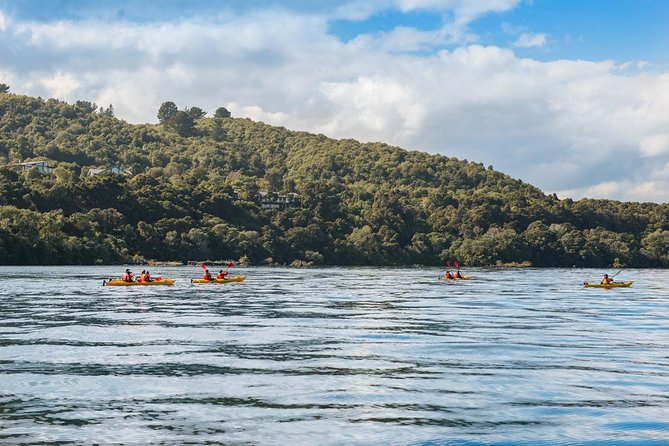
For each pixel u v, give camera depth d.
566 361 30.28
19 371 27.27
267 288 82.31
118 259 169.50
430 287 91.00
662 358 31.19
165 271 135.00
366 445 18.70
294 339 36.50
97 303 56.81
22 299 60.19
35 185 191.25
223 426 20.19
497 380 26.25
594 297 72.94
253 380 25.94
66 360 29.67
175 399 23.11
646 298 71.94
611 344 35.50
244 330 40.03
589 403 22.94
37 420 20.61
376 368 28.41
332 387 24.91
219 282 93.38
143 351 32.12
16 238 146.25
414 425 20.41
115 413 21.39
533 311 54.47
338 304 59.44
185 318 46.00
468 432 19.84
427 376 26.84
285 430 19.88
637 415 21.56
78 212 177.75
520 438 19.38
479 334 39.25
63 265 153.75
